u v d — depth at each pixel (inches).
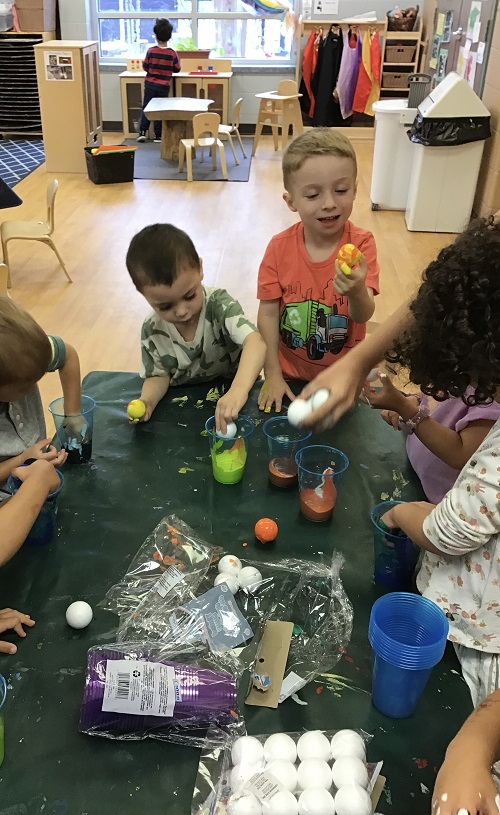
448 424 49.9
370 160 247.3
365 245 66.1
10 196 129.6
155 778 30.7
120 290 140.6
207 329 62.0
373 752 31.9
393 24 256.1
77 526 45.0
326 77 263.0
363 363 43.4
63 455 46.6
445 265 32.4
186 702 32.0
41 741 32.1
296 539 44.3
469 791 26.2
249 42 287.1
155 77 257.3
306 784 29.3
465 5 191.0
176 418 57.9
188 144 216.5
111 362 113.0
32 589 40.1
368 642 37.4
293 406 41.1
